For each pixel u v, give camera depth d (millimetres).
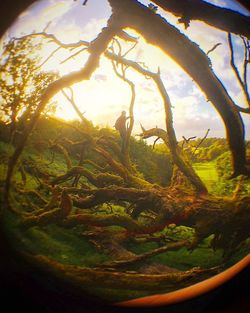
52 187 8898
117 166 9000
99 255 6117
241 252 6516
